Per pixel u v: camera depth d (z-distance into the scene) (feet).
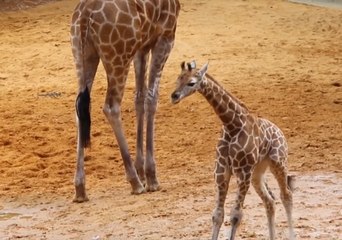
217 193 33.35
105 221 41.60
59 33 101.24
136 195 46.52
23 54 90.94
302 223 39.06
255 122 33.35
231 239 32.94
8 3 117.80
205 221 40.22
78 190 46.03
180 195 45.34
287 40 96.27
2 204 46.50
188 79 32.94
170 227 39.65
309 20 108.37
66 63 86.74
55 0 123.65
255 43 94.53
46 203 46.29
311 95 70.64
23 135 61.41
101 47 44.96
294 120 62.39
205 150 56.03
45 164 54.75
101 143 58.75
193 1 121.60
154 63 48.65
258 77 78.43
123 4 45.16
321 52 90.07
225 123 33.06
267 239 37.11
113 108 46.14
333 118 62.80
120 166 53.72
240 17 110.01
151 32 47.44
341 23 106.42
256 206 42.06
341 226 38.47
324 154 52.75
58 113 67.56
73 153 56.95
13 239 39.88
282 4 119.75
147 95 48.14
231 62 85.05
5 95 74.54
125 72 45.93
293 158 51.96
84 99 44.11
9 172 52.95
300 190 44.73
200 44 93.76
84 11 44.96
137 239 38.32
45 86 77.56
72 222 42.09
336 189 44.80
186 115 65.26
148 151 47.50
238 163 32.73
